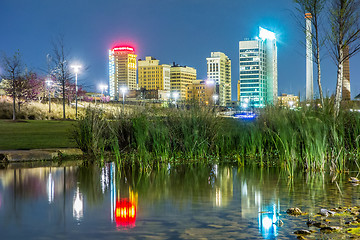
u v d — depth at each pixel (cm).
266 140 1415
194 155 1437
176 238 506
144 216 617
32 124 2902
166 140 1361
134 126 1459
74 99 6059
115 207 680
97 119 1577
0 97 4931
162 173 1090
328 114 1252
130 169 1176
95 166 1244
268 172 1085
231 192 808
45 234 525
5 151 1391
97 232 534
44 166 1241
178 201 725
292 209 636
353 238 498
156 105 1605
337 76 1658
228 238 505
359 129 1334
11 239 505
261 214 625
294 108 1398
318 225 553
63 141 1836
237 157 1410
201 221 585
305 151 1180
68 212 646
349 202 704
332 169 1098
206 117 1510
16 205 699
